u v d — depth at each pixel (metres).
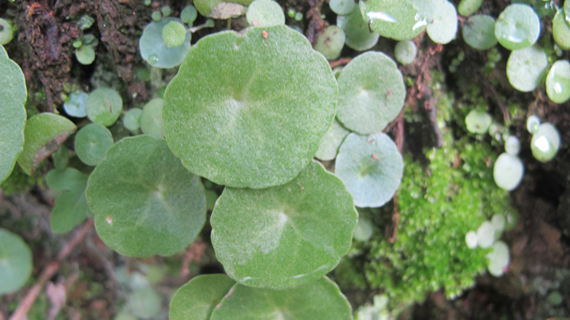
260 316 0.13
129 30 0.13
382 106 0.13
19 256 0.17
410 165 0.15
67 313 0.18
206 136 0.11
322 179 0.12
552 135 0.14
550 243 0.16
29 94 0.14
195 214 0.13
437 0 0.13
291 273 0.12
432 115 0.14
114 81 0.14
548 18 0.14
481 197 0.15
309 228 0.12
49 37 0.13
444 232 0.15
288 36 0.11
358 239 0.15
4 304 0.18
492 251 0.15
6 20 0.13
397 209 0.15
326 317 0.13
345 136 0.13
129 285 0.18
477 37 0.13
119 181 0.12
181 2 0.13
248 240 0.12
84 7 0.13
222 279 0.13
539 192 0.16
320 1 0.13
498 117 0.15
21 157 0.12
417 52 0.14
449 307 0.17
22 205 0.17
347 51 0.14
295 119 0.11
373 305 0.16
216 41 0.11
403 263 0.15
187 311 0.13
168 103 0.11
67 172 0.14
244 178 0.11
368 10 0.12
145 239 0.13
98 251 0.18
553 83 0.13
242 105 0.11
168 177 0.12
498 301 0.17
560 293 0.16
